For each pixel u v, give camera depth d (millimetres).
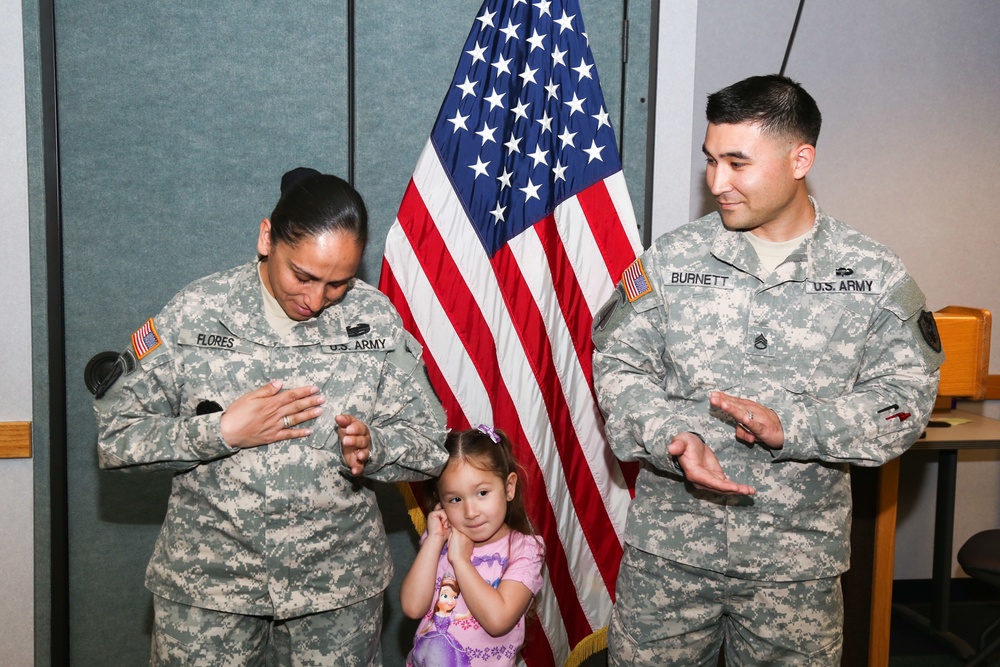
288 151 2422
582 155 2320
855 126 2902
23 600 2391
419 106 2469
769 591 1687
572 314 2316
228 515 1525
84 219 2346
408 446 1593
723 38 2770
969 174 2996
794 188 1652
